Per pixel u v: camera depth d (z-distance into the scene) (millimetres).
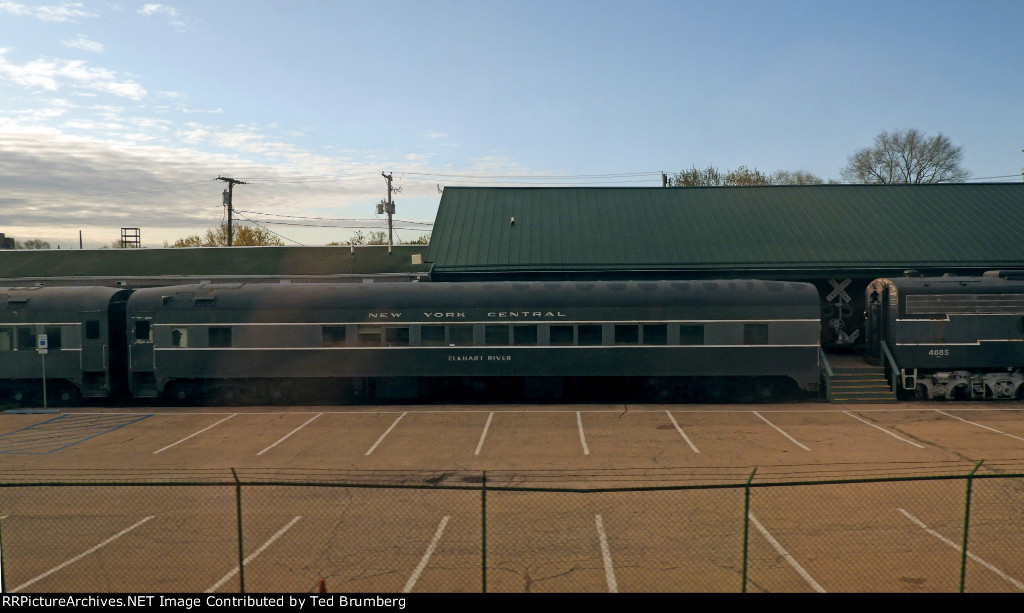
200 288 27984
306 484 11094
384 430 22516
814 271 31312
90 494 15953
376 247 45281
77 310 27688
